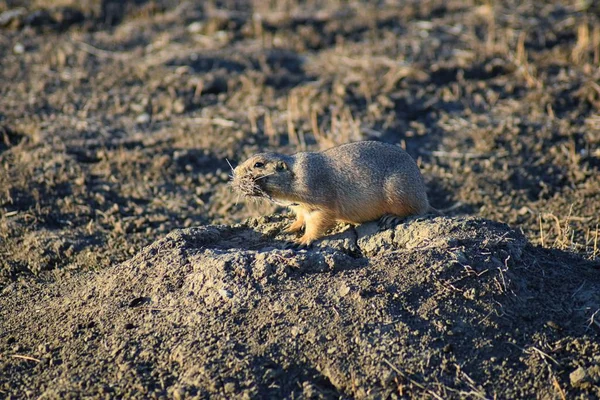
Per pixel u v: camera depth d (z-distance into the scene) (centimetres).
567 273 1268
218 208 1911
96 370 1089
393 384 1037
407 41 2984
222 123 2373
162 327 1140
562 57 2742
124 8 3444
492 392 1039
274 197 1334
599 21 3030
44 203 1850
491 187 1989
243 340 1091
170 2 3575
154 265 1265
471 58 2758
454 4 3362
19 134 2277
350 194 1317
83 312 1227
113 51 2975
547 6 3269
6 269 1547
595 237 1630
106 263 1566
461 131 2319
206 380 1036
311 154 1340
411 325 1100
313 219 1338
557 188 1986
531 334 1116
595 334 1126
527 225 1780
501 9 3247
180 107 2473
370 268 1190
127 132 2325
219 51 2939
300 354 1070
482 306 1134
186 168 2102
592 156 2119
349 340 1078
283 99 2542
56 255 1606
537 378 1059
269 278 1174
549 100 2431
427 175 2070
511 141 2219
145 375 1066
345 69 2766
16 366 1133
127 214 1842
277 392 1030
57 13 3284
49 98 2528
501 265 1193
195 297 1176
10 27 3188
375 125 2325
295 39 3077
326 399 1026
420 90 2558
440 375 1048
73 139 2230
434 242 1229
